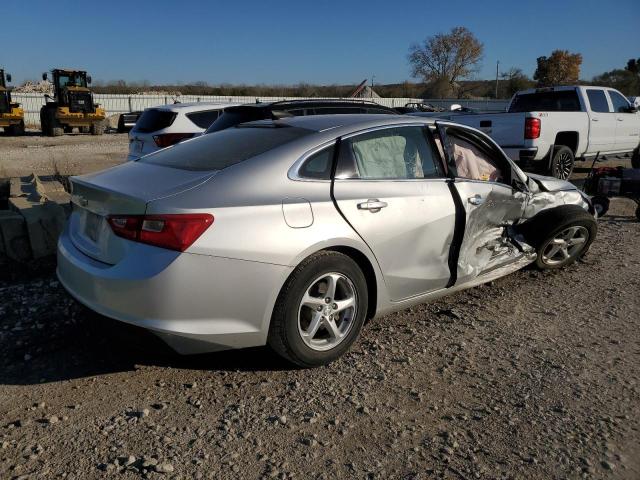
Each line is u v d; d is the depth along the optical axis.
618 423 3.05
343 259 3.54
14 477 2.56
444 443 2.87
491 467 2.68
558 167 10.95
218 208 3.14
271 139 3.80
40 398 3.22
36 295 4.66
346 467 2.67
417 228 3.96
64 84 28.38
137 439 2.86
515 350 3.92
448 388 3.40
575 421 3.07
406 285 4.02
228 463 2.68
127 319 3.11
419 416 3.11
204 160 3.70
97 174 3.83
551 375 3.56
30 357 3.67
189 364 3.64
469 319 4.45
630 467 2.70
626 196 8.56
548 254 5.44
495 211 4.71
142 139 10.11
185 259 3.03
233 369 3.59
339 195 3.60
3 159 16.08
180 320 3.08
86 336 3.97
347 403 3.22
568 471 2.66
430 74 74.06
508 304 4.79
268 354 3.59
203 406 3.17
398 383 3.45
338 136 3.79
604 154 12.40
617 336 4.16
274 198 3.35
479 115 10.83
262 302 3.24
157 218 3.05
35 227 5.29
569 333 4.21
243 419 3.05
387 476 2.62
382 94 71.81
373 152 3.94
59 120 27.36
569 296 4.99
